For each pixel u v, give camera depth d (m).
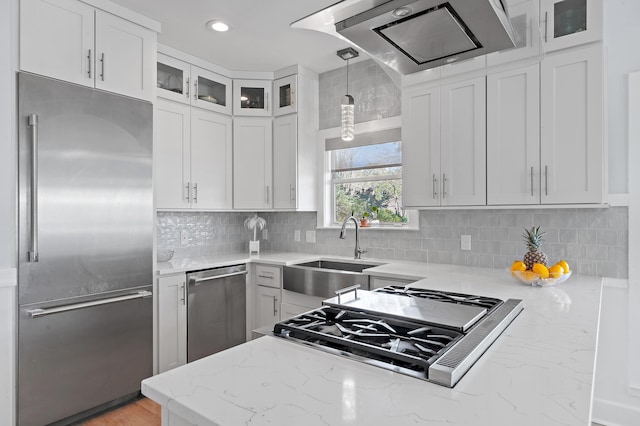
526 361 0.93
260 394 0.77
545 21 2.12
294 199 3.45
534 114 2.17
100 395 2.29
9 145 1.94
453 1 1.01
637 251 2.16
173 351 2.69
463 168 2.43
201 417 0.68
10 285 1.92
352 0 1.04
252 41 2.97
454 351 0.93
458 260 2.82
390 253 3.17
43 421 2.05
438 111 2.53
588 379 0.82
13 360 1.95
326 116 3.62
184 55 3.14
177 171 3.07
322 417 0.67
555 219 2.43
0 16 1.93
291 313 3.04
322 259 3.35
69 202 2.16
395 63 1.46
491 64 2.10
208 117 3.32
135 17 2.50
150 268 2.55
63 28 2.16
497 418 0.66
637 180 2.16
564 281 1.98
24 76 2.00
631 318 2.17
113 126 2.37
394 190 3.25
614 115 2.23
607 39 2.25
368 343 1.02
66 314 2.14
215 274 2.98
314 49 3.12
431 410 0.69
